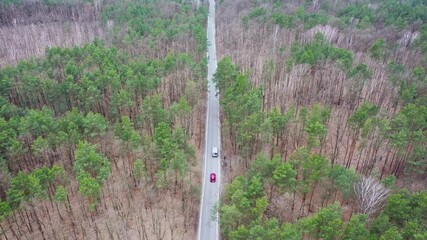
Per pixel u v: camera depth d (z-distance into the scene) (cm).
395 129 6300
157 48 10419
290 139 7444
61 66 8900
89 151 5691
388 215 4903
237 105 6894
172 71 8962
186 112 7194
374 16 12100
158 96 7581
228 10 14475
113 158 6969
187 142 7075
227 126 7412
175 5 14112
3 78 7844
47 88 7494
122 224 5925
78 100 7619
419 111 6381
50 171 5359
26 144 6400
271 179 5322
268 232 4322
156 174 6109
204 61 9062
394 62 9150
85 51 9362
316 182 5684
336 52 9162
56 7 14625
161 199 6394
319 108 7225
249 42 11800
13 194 4981
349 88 8425
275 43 11212
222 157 7331
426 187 6291
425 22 11850
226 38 12419
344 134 7731
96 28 12731
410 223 4438
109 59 8812
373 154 6731
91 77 8031
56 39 12344
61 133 6022
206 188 6575
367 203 5325
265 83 8981
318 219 4525
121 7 13562
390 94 8319
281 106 8500
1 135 5878
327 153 7206
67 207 6134
